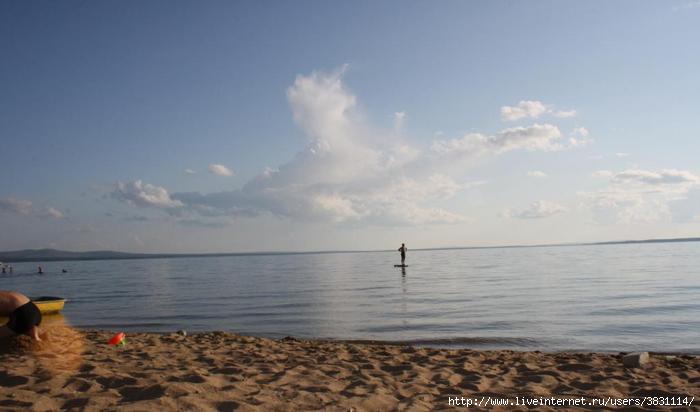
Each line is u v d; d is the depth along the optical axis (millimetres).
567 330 15781
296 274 67688
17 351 7152
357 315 20969
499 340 14156
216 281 53000
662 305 22203
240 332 16812
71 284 53531
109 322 19875
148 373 6227
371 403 5164
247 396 5195
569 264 75875
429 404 5312
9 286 51438
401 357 9180
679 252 134250
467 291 32312
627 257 102750
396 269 76938
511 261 98688
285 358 8453
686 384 6746
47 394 5055
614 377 7223
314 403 5055
